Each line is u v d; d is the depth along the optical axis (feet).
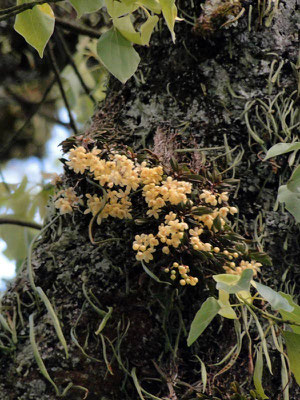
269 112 3.63
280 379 3.40
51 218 3.66
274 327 3.41
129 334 3.41
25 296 3.50
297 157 3.67
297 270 3.55
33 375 3.36
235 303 3.40
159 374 3.39
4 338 3.45
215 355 3.40
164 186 3.31
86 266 3.49
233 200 3.56
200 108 3.67
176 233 3.26
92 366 3.37
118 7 3.45
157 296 3.41
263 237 3.54
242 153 3.60
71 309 3.44
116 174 3.37
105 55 3.48
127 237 3.48
